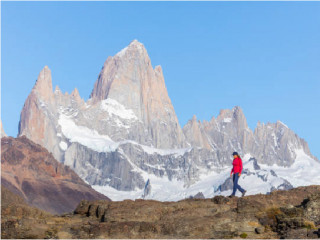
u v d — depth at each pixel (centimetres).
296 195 4622
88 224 4100
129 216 4141
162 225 3969
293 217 4031
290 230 3797
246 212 4138
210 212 4225
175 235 3881
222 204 4388
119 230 3891
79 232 3912
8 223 3900
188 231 3909
